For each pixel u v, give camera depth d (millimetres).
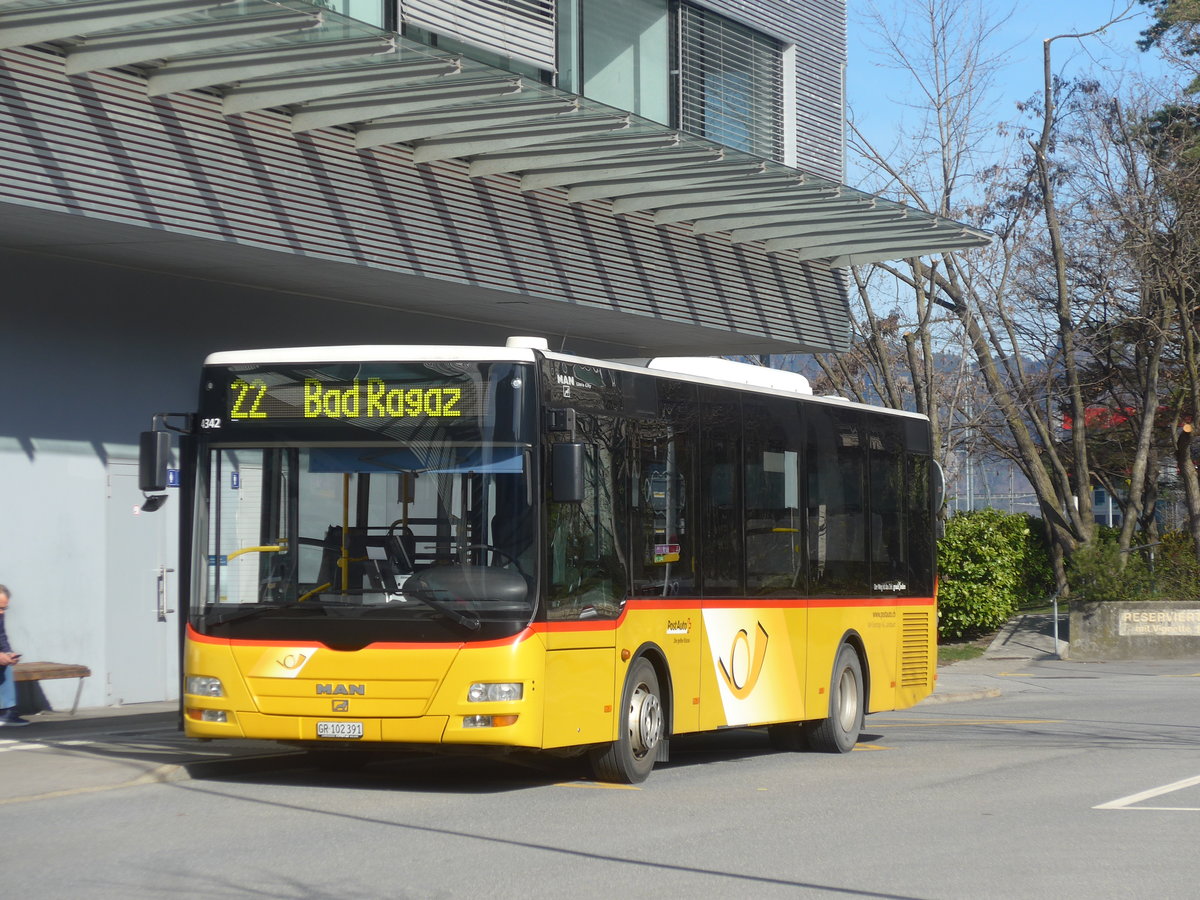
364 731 10578
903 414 17016
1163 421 40094
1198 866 8531
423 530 10758
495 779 12273
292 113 15812
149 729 14352
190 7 12352
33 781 10992
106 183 13969
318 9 12766
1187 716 18781
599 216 20219
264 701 10734
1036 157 34125
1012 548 34281
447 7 18672
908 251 23734
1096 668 28562
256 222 15469
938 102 32562
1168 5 37312
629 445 11984
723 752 15281
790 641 14266
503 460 10781
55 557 16031
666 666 12289
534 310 20250
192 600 11031
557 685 10828
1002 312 35062
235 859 8367
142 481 11125
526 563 10672
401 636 10578
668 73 23297
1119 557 31719
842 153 27109
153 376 17031
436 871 8102
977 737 16641
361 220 16672
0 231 14500
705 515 13008
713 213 20734
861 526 15883
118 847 8711
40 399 15859
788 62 25844
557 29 20875
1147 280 33094
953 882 8031
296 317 18719
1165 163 32906
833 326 25422
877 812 10547
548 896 7512
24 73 13281
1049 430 38844
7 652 14781
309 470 10961
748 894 7656
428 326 20703
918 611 17047
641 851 8852
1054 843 9273
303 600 10781
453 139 17047
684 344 24625
